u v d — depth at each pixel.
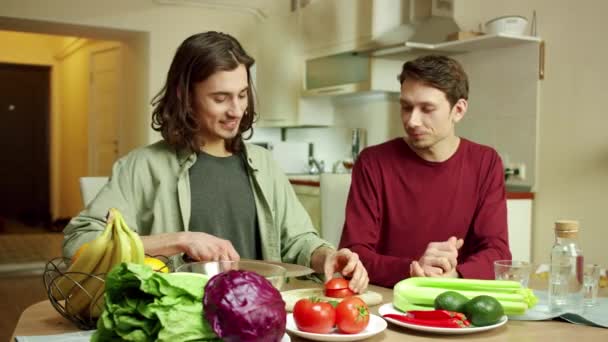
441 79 1.77
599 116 2.97
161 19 4.85
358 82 4.22
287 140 5.58
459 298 1.18
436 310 1.16
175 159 1.65
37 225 8.31
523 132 3.38
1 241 6.91
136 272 0.89
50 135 8.63
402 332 1.13
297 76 4.91
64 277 1.08
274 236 1.71
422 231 1.93
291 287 1.49
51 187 8.64
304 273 1.25
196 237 1.33
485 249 1.79
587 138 3.04
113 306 0.90
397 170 1.95
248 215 1.70
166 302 0.88
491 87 3.58
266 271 1.21
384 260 1.65
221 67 1.51
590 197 3.03
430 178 1.92
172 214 1.62
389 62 4.15
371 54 4.03
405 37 3.76
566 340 1.11
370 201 1.93
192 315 0.89
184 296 0.90
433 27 3.74
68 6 4.53
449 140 1.93
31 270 5.28
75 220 1.47
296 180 4.08
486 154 1.98
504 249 1.83
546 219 3.28
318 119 4.99
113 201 1.55
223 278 0.90
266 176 1.75
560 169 3.19
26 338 1.05
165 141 1.69
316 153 5.23
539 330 1.17
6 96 8.51
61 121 8.38
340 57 4.39
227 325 0.87
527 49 3.35
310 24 4.68
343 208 2.29
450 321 1.13
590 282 1.35
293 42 4.88
